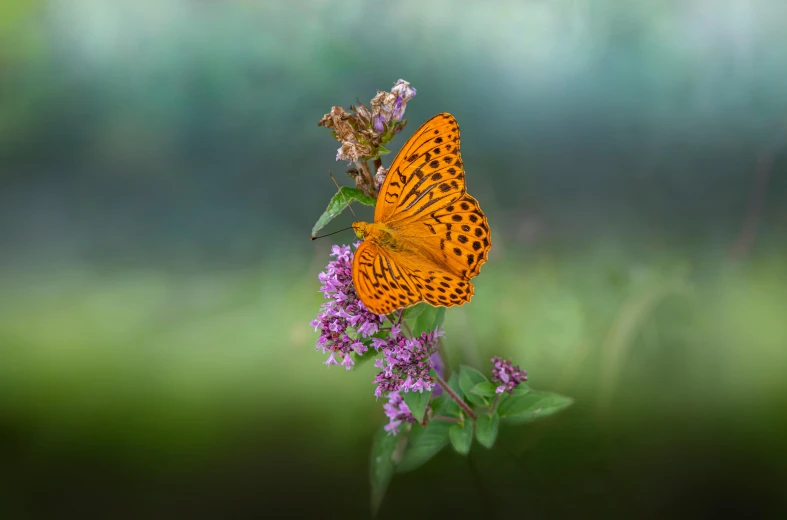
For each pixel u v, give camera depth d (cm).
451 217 92
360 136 92
